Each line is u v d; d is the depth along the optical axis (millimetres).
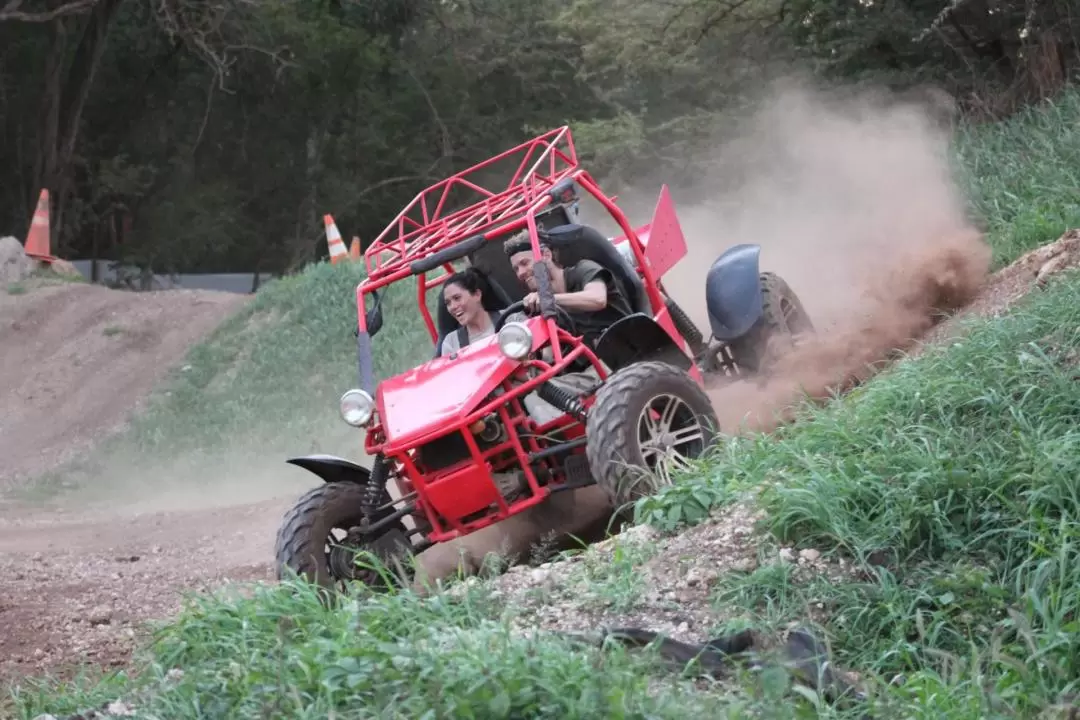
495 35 67750
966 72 27219
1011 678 6621
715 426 10844
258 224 67938
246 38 59781
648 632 7387
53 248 60219
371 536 10750
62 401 29688
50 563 15516
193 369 28406
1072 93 22703
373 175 67812
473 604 8211
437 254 12062
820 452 9555
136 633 10594
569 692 6051
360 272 28828
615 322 11523
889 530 8172
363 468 11297
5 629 11406
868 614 7578
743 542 8617
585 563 9062
